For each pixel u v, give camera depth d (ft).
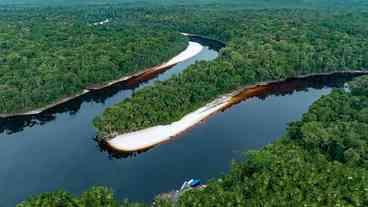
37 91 563.48
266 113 551.18
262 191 319.47
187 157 435.94
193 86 561.02
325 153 391.65
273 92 635.66
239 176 351.87
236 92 622.54
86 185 393.70
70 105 587.68
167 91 532.32
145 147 453.99
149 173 409.90
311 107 476.13
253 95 619.26
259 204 306.55
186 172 409.28
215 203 309.42
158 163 425.69
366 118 434.71
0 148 460.96
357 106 482.28
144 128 485.56
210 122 516.32
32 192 384.06
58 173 412.16
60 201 317.01
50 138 484.74
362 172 334.03
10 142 476.54
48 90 573.74
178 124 502.38
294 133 424.46
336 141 390.21
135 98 509.76
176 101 522.88
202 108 553.64
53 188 390.01
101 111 565.12
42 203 312.50
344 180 326.03
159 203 344.08
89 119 538.47
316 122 420.36
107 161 431.84
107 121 460.96
